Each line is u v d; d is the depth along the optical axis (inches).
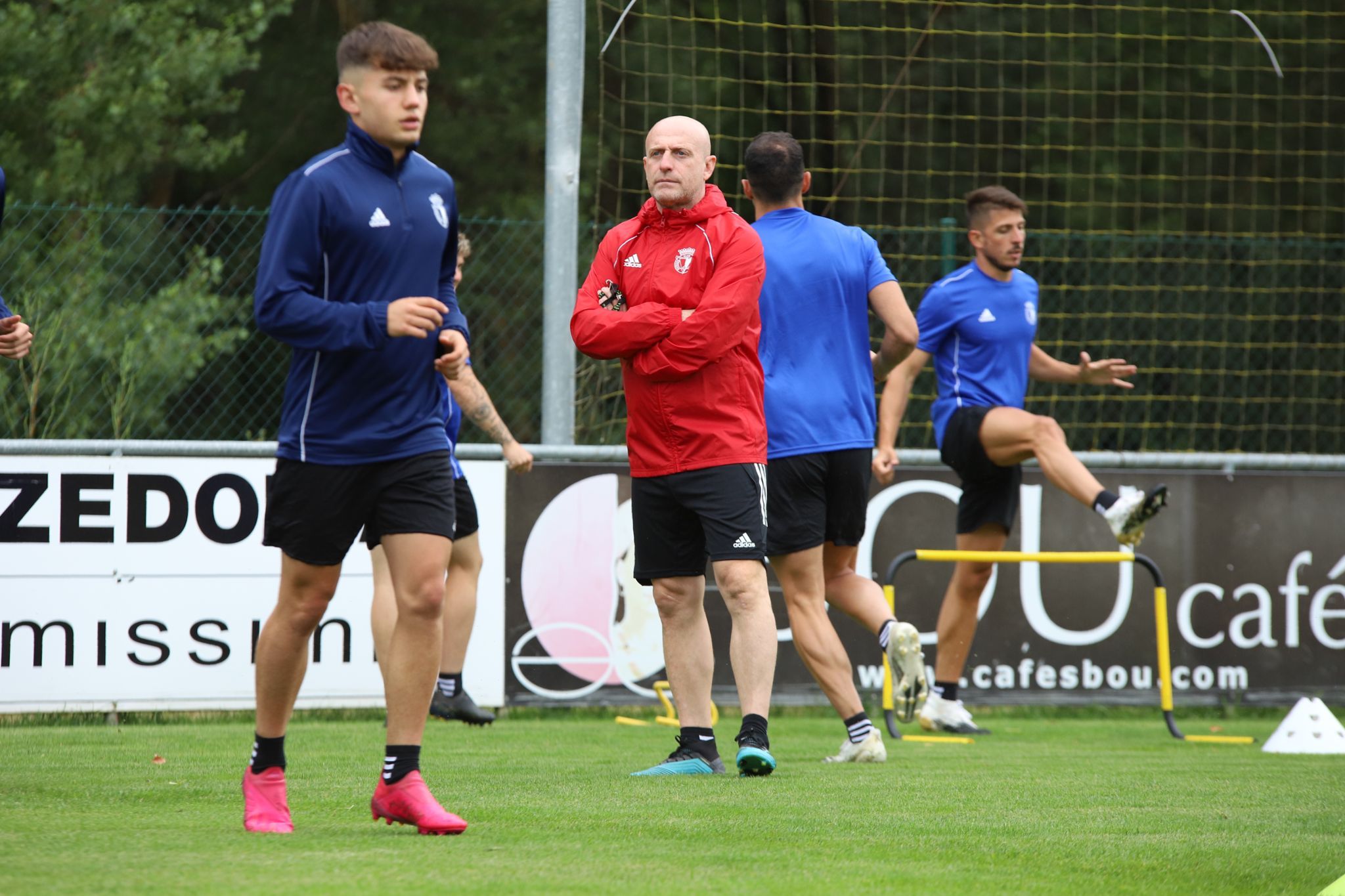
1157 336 1722.4
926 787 602.9
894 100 2146.9
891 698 893.2
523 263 1525.6
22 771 645.3
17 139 2112.5
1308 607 1133.1
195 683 956.6
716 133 1542.8
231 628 964.0
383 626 845.2
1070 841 465.1
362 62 451.2
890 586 882.8
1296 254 1850.4
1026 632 1088.8
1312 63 2225.6
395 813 464.1
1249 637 1123.9
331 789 580.1
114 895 354.0
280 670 465.1
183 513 957.8
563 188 1055.0
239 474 968.3
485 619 1006.4
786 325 707.4
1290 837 476.4
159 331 1501.0
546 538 1017.5
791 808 530.3
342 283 453.4
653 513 645.9
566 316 1054.4
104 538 944.3
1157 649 1088.8
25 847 430.3
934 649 1074.7
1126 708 1125.7
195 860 406.3
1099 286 1504.7
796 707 1071.0
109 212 1314.0
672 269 624.7
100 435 1234.6
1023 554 900.0
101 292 1610.5
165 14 2190.0
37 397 1139.3
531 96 2741.1
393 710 463.8
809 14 2071.9
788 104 1583.4
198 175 2696.9
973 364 920.9
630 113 2170.3
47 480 935.0
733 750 808.3
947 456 923.4
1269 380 1574.8
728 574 634.8
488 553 1007.6
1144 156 2215.8
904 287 1428.4
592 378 1131.9
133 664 946.7
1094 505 853.8
